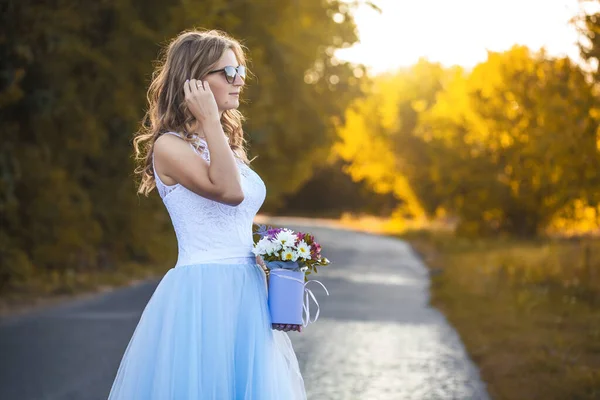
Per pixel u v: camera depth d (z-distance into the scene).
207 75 4.13
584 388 8.10
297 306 4.24
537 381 8.53
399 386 8.60
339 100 35.88
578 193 15.22
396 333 12.32
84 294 16.70
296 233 4.31
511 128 34.91
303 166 35.34
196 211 4.14
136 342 4.19
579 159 14.51
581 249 21.41
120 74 20.11
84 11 18.83
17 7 16.03
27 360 9.52
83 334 11.45
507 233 38.06
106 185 22.52
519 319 13.02
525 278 18.28
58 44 16.95
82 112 18.83
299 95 29.31
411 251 34.59
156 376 4.08
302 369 9.46
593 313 13.35
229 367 4.09
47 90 17.73
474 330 12.31
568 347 10.14
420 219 59.97
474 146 37.53
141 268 22.28
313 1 30.22
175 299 4.13
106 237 22.55
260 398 4.07
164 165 4.10
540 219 37.22
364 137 63.25
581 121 14.27
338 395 8.13
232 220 4.19
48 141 19.09
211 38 4.16
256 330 4.15
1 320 12.87
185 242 4.20
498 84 34.75
